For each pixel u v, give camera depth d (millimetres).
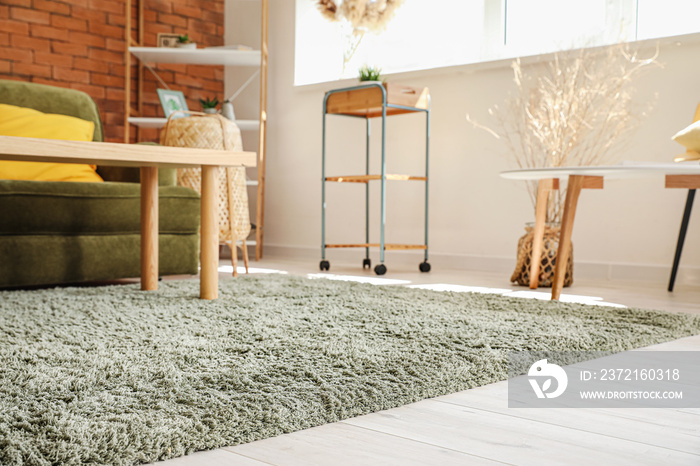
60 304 2121
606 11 3463
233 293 2416
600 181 2436
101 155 1971
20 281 2555
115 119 4672
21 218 2551
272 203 4906
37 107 3250
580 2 3570
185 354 1400
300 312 1982
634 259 3332
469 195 3885
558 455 909
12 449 840
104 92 4613
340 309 2033
